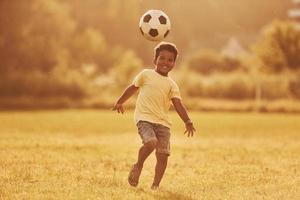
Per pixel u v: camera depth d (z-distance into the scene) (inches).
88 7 3654.0
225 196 313.0
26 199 292.5
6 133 767.1
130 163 453.7
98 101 1722.4
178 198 302.4
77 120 1126.4
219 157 512.7
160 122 325.1
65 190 318.0
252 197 311.9
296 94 1812.3
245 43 4185.5
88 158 485.7
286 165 456.1
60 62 1995.6
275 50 1945.1
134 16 3740.2
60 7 2048.5
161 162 327.3
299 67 1939.0
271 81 1836.9
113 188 326.3
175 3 4109.3
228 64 2834.6
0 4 1846.7
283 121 1205.7
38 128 888.9
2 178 358.3
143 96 327.6
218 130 940.0
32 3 1892.2
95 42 2760.8
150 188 330.3
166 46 331.0
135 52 3688.5
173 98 326.6
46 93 1815.9
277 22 1989.4
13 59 1893.5
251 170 422.6
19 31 1875.0
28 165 423.2
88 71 2365.9
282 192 328.8
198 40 4384.8
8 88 1802.4
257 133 879.1
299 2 3302.2
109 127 959.6
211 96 1846.7
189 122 322.0
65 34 2086.6
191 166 445.1
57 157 480.4
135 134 821.9
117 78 2073.1
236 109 1644.9
